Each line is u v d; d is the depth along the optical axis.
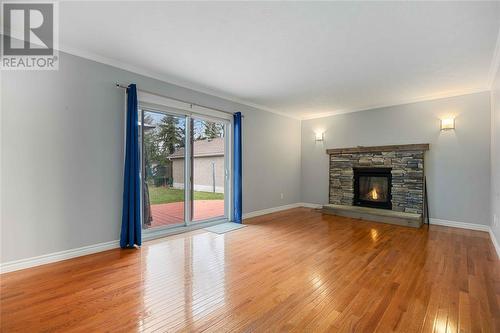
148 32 2.58
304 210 6.17
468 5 2.09
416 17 2.27
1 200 2.52
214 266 2.77
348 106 5.57
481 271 2.64
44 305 1.98
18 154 2.62
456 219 4.54
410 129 5.04
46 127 2.79
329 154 6.16
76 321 1.78
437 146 4.73
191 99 4.26
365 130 5.65
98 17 2.32
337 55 3.06
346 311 1.92
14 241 2.59
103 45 2.88
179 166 4.26
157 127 3.96
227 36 2.65
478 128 4.32
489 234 4.05
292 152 6.50
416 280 2.44
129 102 3.35
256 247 3.42
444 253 3.18
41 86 2.76
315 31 2.53
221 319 1.82
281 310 1.93
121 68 3.38
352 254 3.16
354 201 5.76
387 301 2.06
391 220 4.75
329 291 2.22
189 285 2.33
